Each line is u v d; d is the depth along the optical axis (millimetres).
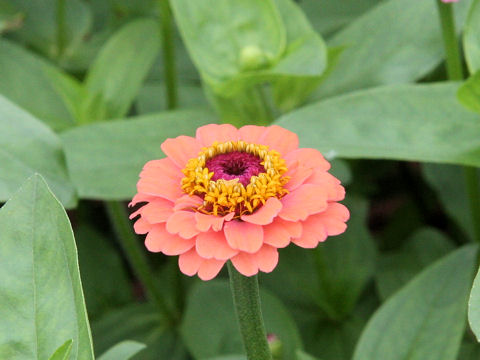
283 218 493
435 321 603
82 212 867
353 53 730
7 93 776
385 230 858
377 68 718
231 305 673
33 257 511
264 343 524
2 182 603
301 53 675
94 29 980
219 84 679
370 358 602
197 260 495
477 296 511
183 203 500
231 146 521
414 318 605
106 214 883
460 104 635
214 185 503
